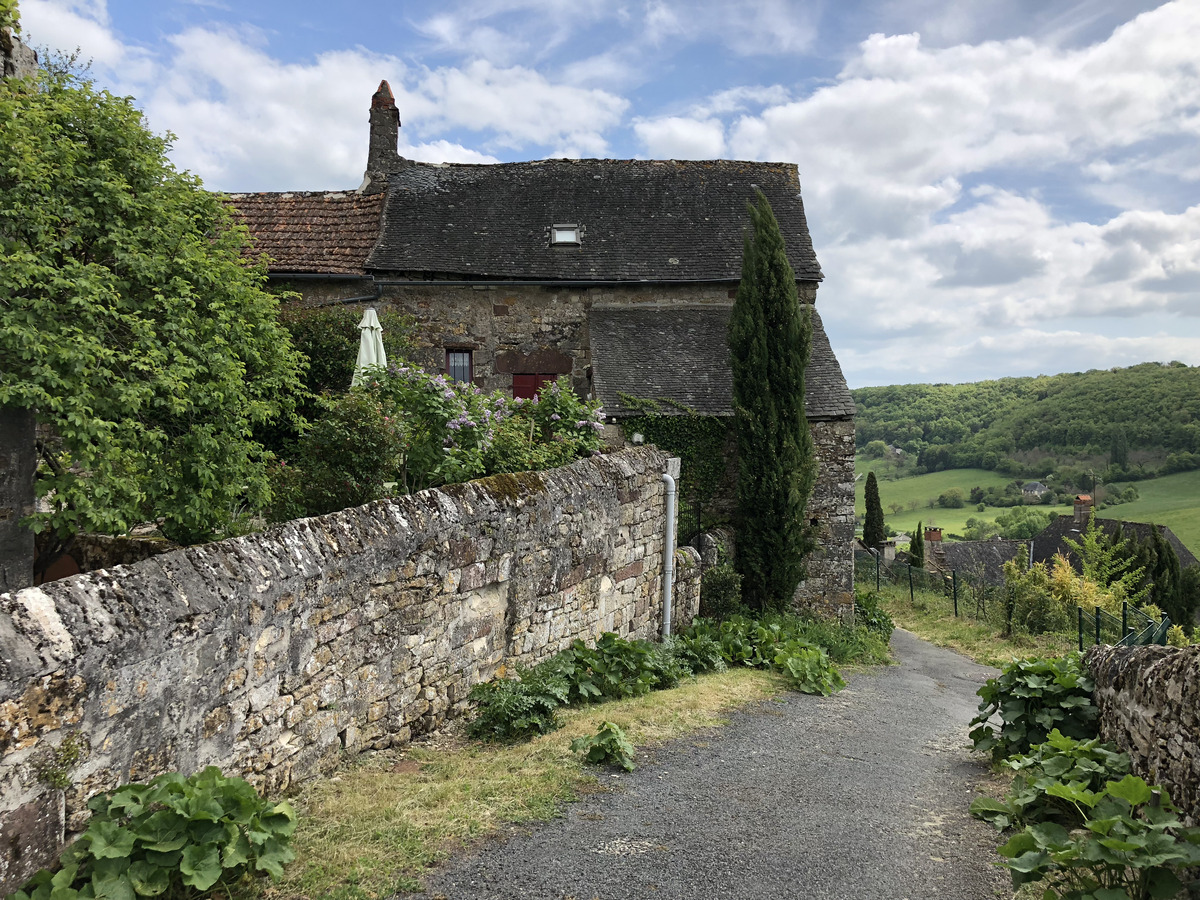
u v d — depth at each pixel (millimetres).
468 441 7898
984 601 21031
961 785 5613
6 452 5930
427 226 15594
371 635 5031
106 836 2957
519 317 15086
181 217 6363
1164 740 4113
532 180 17000
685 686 7977
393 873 3555
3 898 2715
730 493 13695
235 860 3088
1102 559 22141
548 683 6293
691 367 14195
